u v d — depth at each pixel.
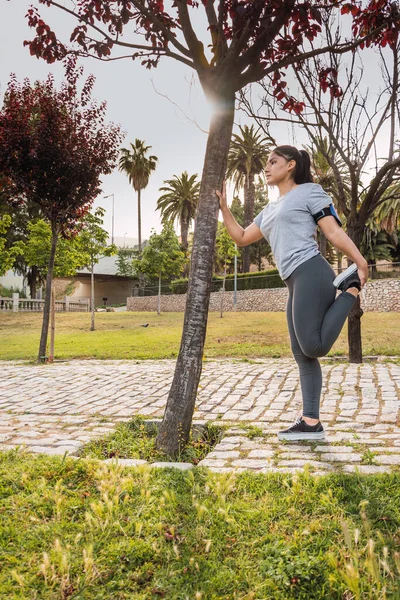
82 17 4.06
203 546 2.08
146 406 5.56
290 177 3.69
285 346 11.77
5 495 2.68
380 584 1.69
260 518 2.31
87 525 2.28
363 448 3.55
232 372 7.43
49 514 2.44
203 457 3.77
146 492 2.56
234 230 3.90
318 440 3.80
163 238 29.55
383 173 7.70
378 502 2.40
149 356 10.95
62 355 11.88
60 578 1.86
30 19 4.40
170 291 39.78
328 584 1.78
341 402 5.16
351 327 8.28
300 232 3.49
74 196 10.95
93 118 10.68
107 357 11.27
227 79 3.77
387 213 23.36
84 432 4.40
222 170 3.82
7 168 10.23
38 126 10.10
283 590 1.78
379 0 4.17
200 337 3.86
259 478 2.83
